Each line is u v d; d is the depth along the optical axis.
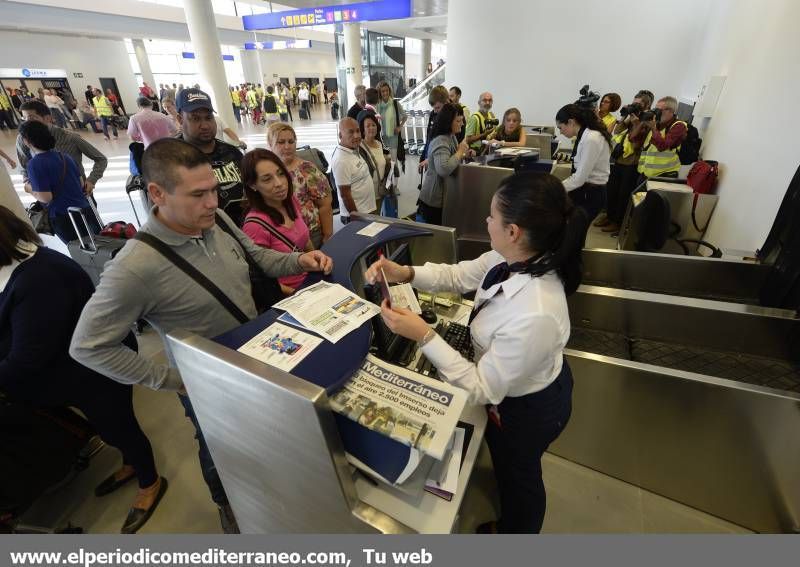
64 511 1.51
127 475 1.60
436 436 0.67
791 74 1.98
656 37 4.95
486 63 5.87
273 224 1.58
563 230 0.83
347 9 6.83
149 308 0.96
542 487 1.11
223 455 0.92
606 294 1.75
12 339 1.21
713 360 1.59
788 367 1.52
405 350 1.16
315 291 1.00
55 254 1.24
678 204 2.89
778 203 1.93
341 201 2.55
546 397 0.95
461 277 1.29
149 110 3.85
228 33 12.52
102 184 5.59
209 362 0.75
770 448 1.23
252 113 13.38
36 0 8.09
